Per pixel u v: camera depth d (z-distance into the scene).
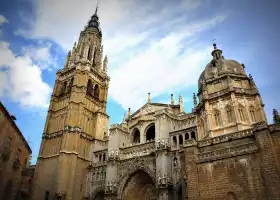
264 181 27.36
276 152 28.36
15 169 39.03
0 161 33.28
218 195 29.72
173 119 55.78
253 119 38.94
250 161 29.28
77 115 65.19
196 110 46.06
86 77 72.81
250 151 29.75
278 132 29.17
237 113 38.47
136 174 53.41
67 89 73.31
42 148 63.88
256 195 27.22
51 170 59.25
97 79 79.12
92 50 85.25
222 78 43.91
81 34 89.19
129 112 73.38
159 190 44.50
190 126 52.44
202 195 30.77
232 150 31.38
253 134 31.70
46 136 66.00
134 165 53.22
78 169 59.97
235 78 43.44
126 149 58.25
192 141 35.53
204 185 31.20
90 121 69.50
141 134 60.19
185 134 50.47
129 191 53.00
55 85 75.81
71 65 79.38
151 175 49.19
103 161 60.91
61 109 69.50
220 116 40.22
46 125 67.88
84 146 64.12
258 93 40.62
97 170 60.62
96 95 76.75
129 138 63.06
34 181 58.62
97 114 70.94
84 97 69.50
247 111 39.06
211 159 32.16
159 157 48.12
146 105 67.44
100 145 66.50
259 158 28.81
